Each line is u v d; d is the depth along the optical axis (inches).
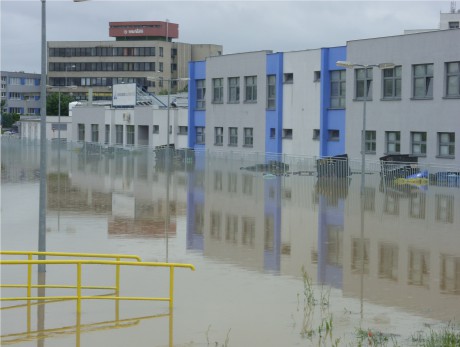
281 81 2224.4
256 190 1594.5
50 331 527.2
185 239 959.0
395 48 1843.0
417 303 622.2
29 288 593.6
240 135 2401.6
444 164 1721.2
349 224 1094.4
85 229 1036.5
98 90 5639.8
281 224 1097.4
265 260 816.3
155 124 2822.3
